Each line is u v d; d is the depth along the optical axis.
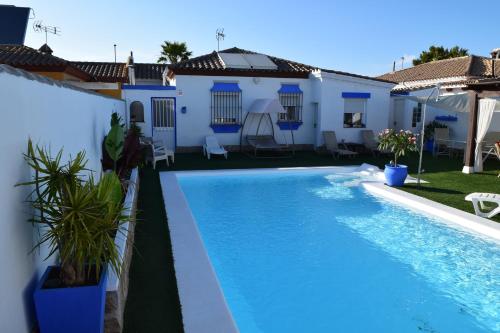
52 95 4.38
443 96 15.45
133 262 5.88
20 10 12.02
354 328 4.85
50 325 3.34
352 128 19.58
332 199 11.02
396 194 10.70
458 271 6.42
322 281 6.08
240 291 5.76
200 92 18.30
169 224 7.68
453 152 18.61
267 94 19.16
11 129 3.10
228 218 9.30
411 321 5.01
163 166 14.98
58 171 3.49
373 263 6.73
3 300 2.84
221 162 16.06
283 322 4.96
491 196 8.59
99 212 3.46
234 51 21.62
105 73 22.89
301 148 20.05
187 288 5.03
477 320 5.05
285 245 7.56
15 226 3.14
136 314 4.38
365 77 19.31
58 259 4.51
